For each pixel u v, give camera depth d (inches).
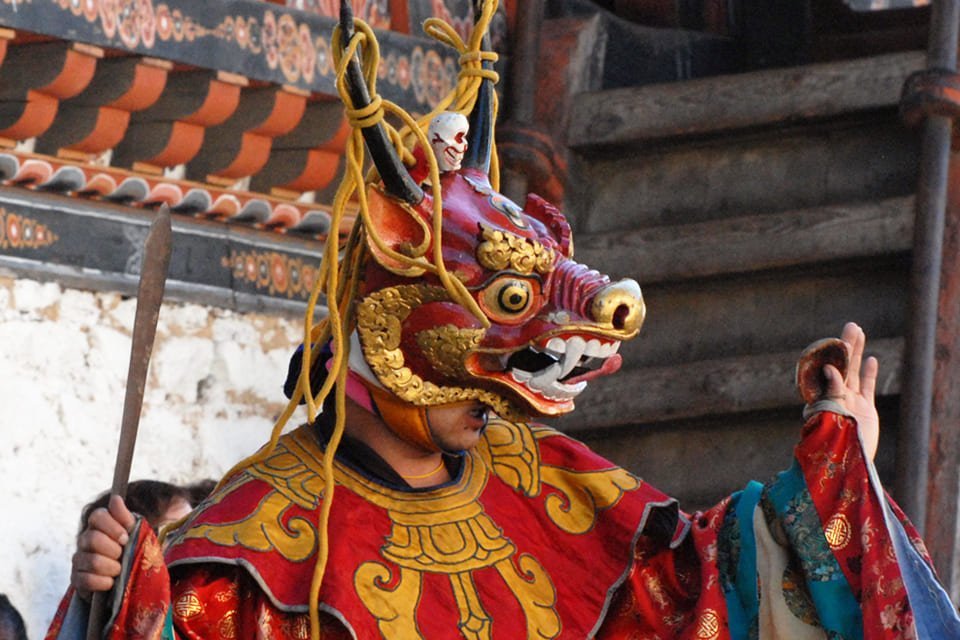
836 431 309.6
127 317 583.5
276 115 578.2
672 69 738.8
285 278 633.0
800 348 663.8
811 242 652.1
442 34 315.0
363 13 625.6
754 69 761.6
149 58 542.3
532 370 293.4
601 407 664.4
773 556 310.5
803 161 679.7
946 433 615.2
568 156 693.3
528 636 289.7
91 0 524.7
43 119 534.0
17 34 516.1
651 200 699.4
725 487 657.6
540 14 697.0
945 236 635.5
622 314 282.8
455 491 300.2
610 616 312.7
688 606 313.3
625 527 307.0
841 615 303.7
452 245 285.4
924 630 299.0
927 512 607.5
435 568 289.1
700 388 653.3
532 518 306.3
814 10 761.6
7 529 541.3
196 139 570.6
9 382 549.0
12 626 488.7
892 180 662.5
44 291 561.0
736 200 687.7
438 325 283.0
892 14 750.5
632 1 764.6
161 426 591.8
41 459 553.0
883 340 626.8
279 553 280.1
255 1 566.9
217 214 606.2
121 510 260.1
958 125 637.3
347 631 278.7
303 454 296.0
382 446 296.8
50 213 562.6
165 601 258.1
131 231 584.4
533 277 285.0
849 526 304.8
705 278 675.4
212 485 504.7
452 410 291.3
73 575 259.8
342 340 283.9
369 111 282.2
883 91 656.4
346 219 634.2
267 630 275.0
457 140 294.5
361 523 288.7
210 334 609.9
